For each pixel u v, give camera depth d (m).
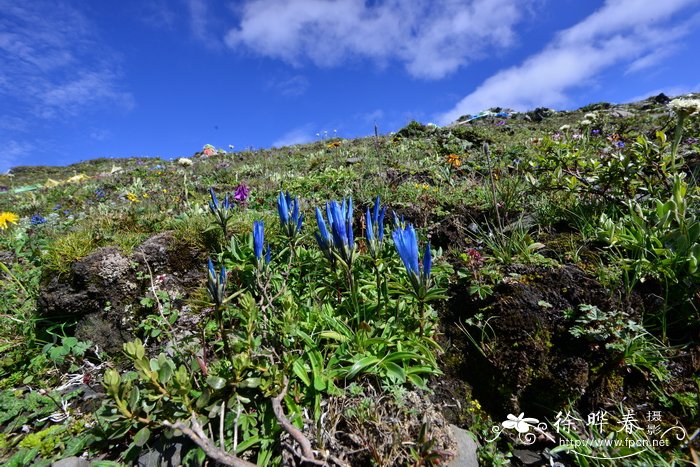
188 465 1.99
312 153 11.12
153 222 4.33
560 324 2.46
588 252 2.95
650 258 2.67
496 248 3.21
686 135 5.02
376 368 2.27
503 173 5.04
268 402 2.16
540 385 2.33
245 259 3.39
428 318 2.71
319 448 1.91
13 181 23.14
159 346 3.02
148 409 2.02
